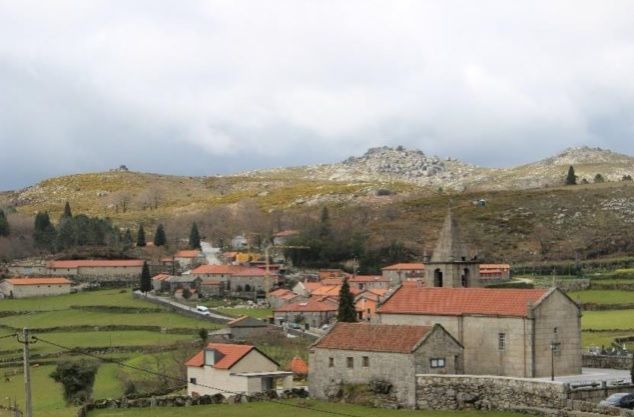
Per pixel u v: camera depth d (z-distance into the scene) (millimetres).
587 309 197000
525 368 95000
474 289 103500
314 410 91562
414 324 104438
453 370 97000
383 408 93062
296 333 180875
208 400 98125
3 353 180625
